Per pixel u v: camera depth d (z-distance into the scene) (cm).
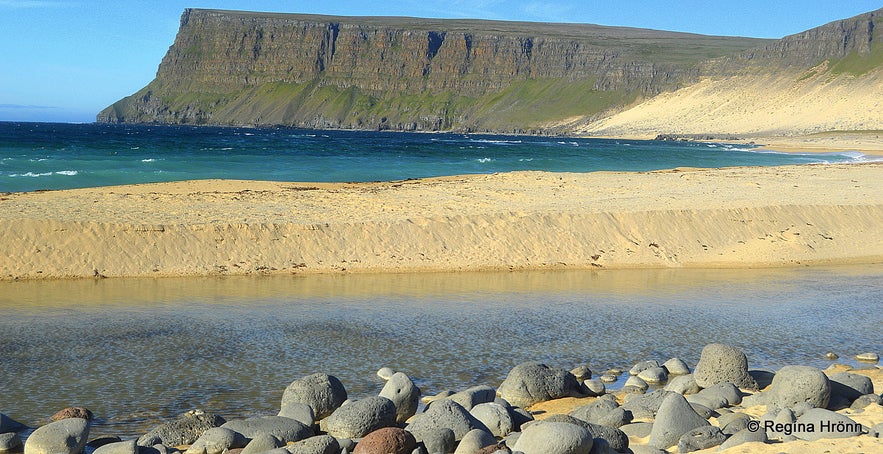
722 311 1980
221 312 1873
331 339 1641
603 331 1750
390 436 875
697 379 1309
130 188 3706
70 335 1628
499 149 10675
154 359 1467
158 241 2430
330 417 1032
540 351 1573
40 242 2328
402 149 10031
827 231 3097
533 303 2045
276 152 8094
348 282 2292
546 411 1175
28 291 2056
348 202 3259
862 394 1174
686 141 19062
